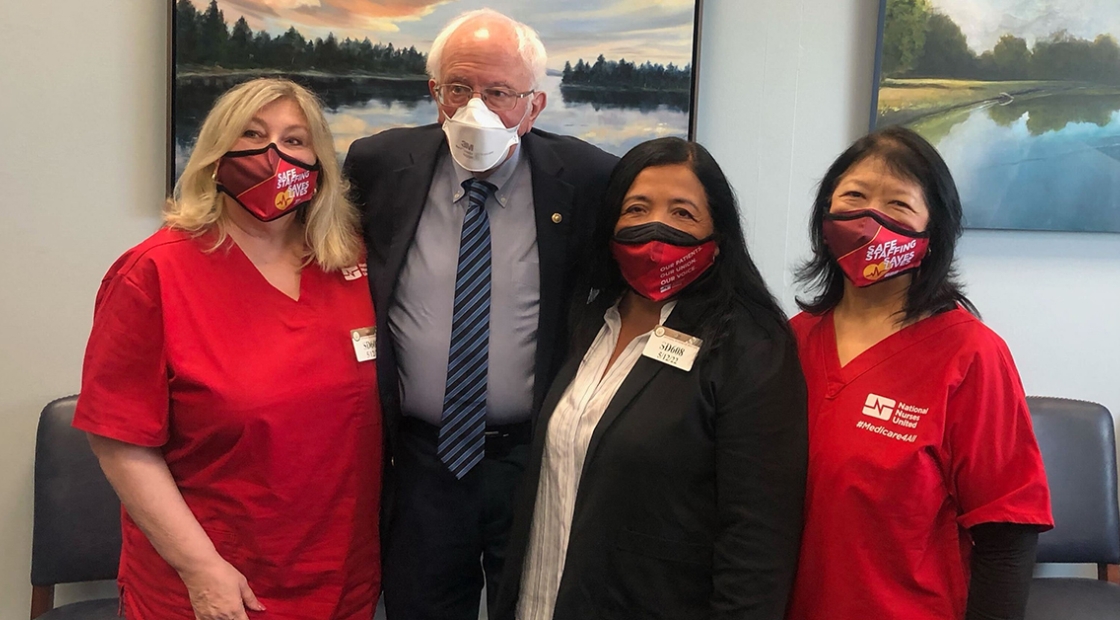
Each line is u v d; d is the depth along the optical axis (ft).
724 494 3.67
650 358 3.92
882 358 3.82
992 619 3.56
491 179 4.71
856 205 3.77
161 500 3.91
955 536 3.71
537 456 4.22
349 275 4.59
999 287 6.79
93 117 5.98
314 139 4.26
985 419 3.56
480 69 4.28
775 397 3.66
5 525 6.33
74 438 5.90
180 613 4.02
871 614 3.63
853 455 3.69
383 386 4.54
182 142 5.95
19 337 6.13
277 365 4.09
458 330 4.58
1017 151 6.47
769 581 3.56
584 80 6.23
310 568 4.27
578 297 4.60
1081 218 6.57
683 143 4.02
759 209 6.60
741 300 3.96
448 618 5.05
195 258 4.04
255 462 4.03
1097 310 6.87
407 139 4.97
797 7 6.39
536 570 4.22
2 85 5.85
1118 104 6.43
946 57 6.35
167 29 5.84
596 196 4.87
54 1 5.82
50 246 6.07
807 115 6.51
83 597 6.47
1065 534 6.28
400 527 4.94
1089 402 6.51
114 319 3.86
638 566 3.80
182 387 3.93
